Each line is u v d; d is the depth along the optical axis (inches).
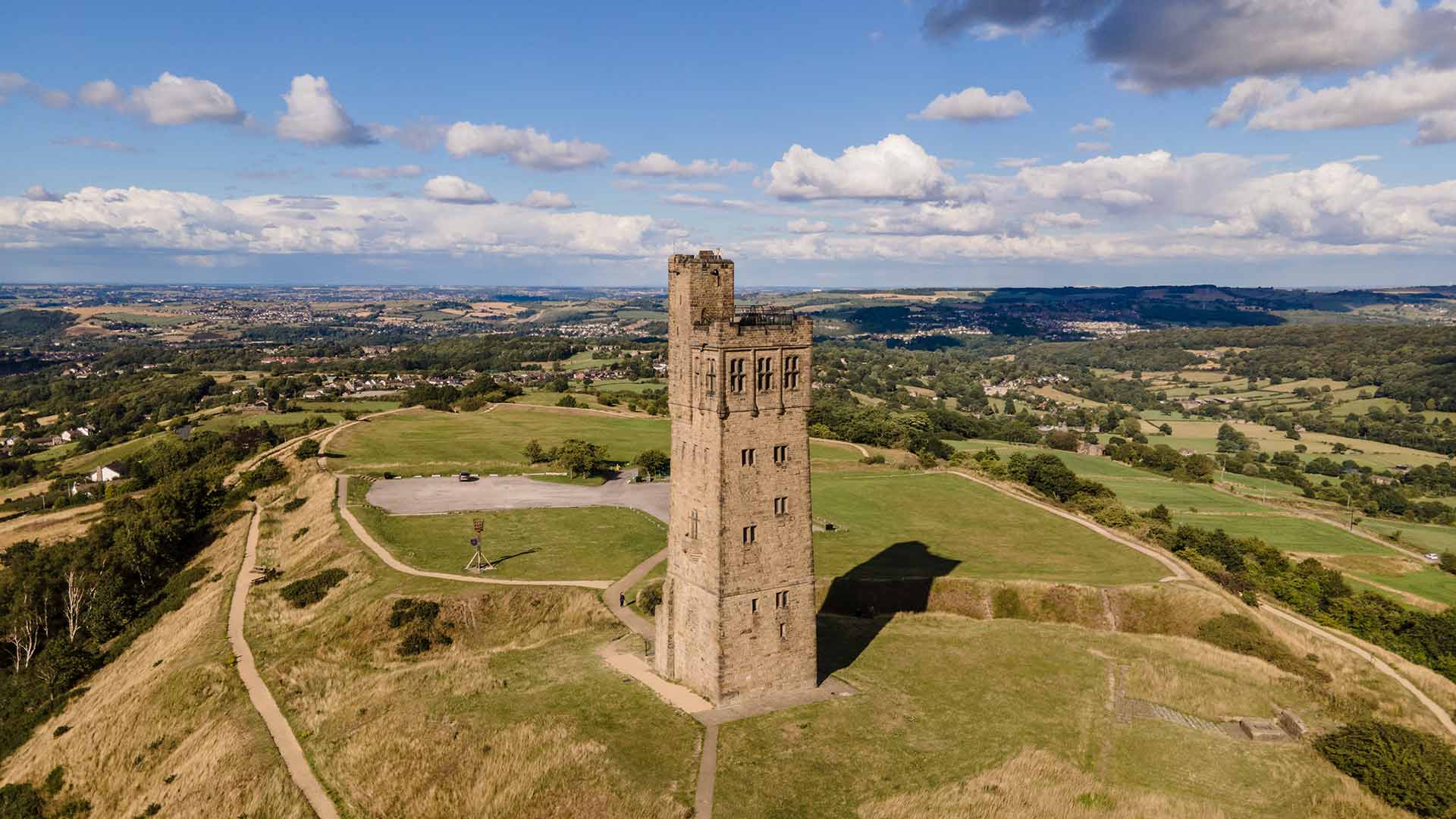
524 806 2128.4
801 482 2632.9
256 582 4190.5
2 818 2780.5
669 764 2250.2
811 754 2317.9
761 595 2588.6
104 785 2797.7
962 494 5757.9
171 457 7701.8
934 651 3122.5
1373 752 2349.9
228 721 2790.4
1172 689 2871.6
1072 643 3257.9
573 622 3417.8
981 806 2100.1
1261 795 2255.2
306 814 2268.7
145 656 3735.2
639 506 5315.0
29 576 4557.1
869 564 4067.4
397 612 3440.0
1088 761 2377.0
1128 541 4626.0
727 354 2415.1
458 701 2674.7
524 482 6038.4
